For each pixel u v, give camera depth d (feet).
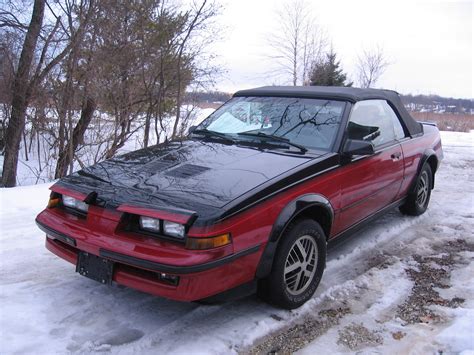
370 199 14.24
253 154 12.34
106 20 27.84
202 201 9.59
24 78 31.81
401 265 14.26
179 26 31.07
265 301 11.27
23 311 10.71
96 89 28.55
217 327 10.44
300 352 9.74
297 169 11.22
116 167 12.00
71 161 28.37
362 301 12.00
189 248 9.02
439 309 11.57
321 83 83.25
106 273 9.89
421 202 19.10
